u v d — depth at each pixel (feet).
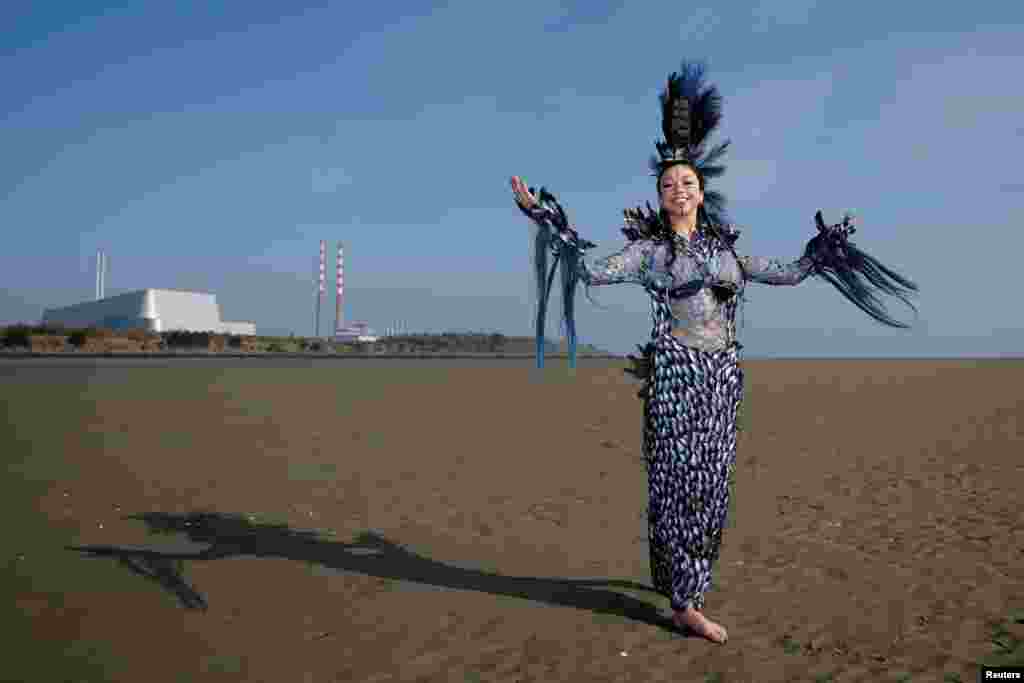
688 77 12.39
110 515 19.31
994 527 17.98
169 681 10.08
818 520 18.99
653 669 10.46
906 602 13.05
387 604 13.19
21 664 10.54
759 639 11.53
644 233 12.32
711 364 11.74
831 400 55.21
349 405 50.93
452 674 10.32
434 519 19.47
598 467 27.12
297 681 10.09
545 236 12.30
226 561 15.62
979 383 78.43
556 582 14.49
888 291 12.28
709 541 11.75
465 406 51.44
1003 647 11.08
